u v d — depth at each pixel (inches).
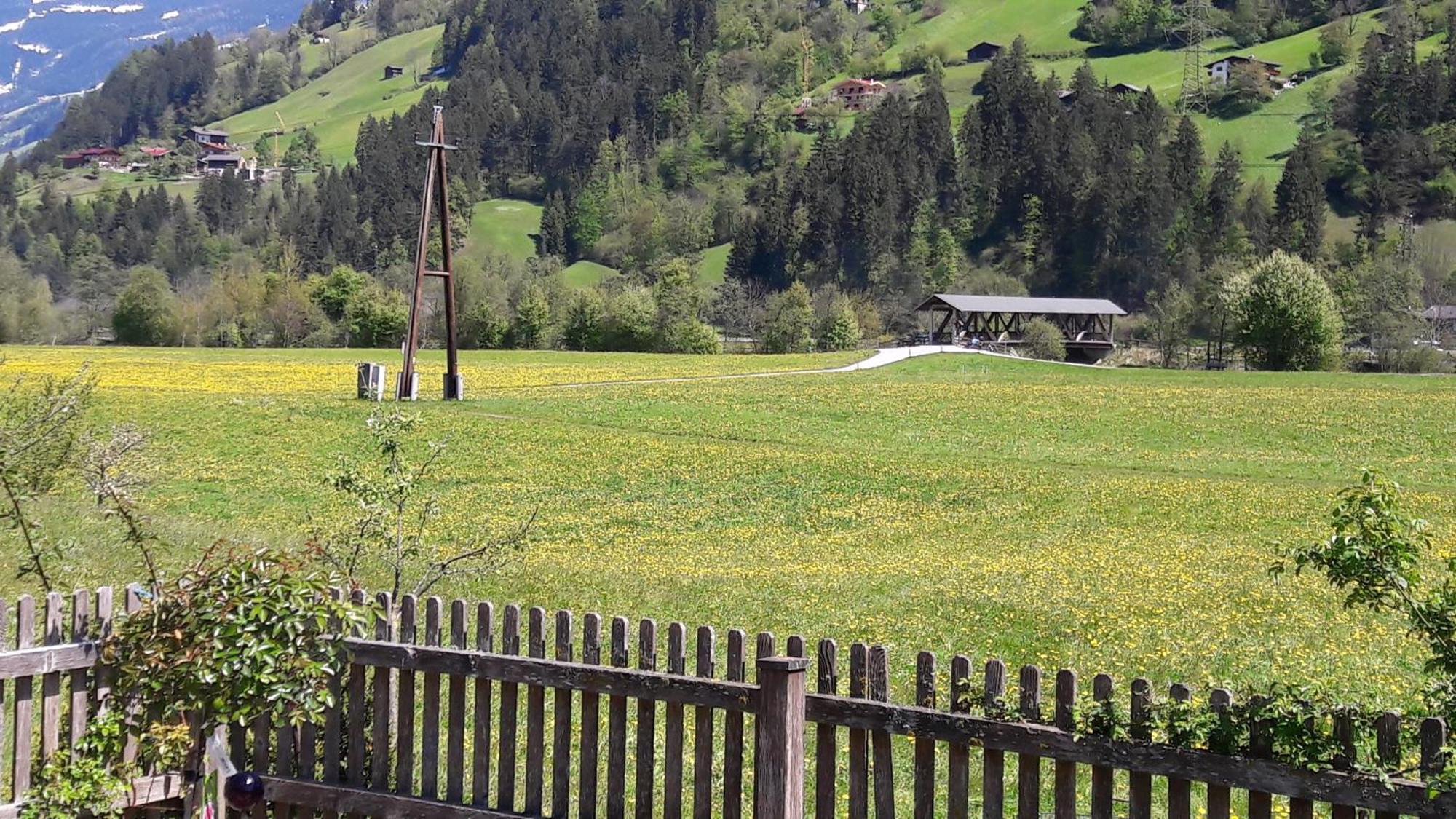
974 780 423.2
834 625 700.7
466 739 439.2
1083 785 407.8
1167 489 1513.3
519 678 322.3
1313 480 1625.2
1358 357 4549.7
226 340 5669.3
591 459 1814.7
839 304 5590.6
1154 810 403.5
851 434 2123.5
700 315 6131.9
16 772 325.4
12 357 3656.5
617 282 7180.1
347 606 327.9
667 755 311.4
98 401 2202.3
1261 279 4375.0
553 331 5565.9
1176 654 637.9
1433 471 1697.8
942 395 2679.6
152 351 4347.9
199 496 1395.2
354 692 343.9
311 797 339.3
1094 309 5078.7
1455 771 239.1
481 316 5521.7
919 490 1562.5
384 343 5398.6
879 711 288.4
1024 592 824.9
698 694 301.0
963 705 287.1
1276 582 868.6
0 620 329.1
